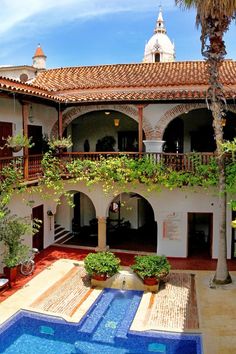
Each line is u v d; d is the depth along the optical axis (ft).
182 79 68.90
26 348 35.55
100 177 58.18
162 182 55.67
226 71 72.49
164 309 42.42
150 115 62.13
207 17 45.42
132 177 56.75
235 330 37.24
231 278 50.52
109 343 36.37
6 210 50.21
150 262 47.70
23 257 49.93
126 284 48.80
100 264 48.39
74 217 77.87
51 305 43.16
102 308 43.21
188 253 61.11
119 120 77.71
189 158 55.26
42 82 76.69
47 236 66.39
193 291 47.67
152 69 77.41
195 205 58.75
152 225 81.56
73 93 69.51
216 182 53.31
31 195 58.65
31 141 60.59
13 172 47.75
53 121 66.54
